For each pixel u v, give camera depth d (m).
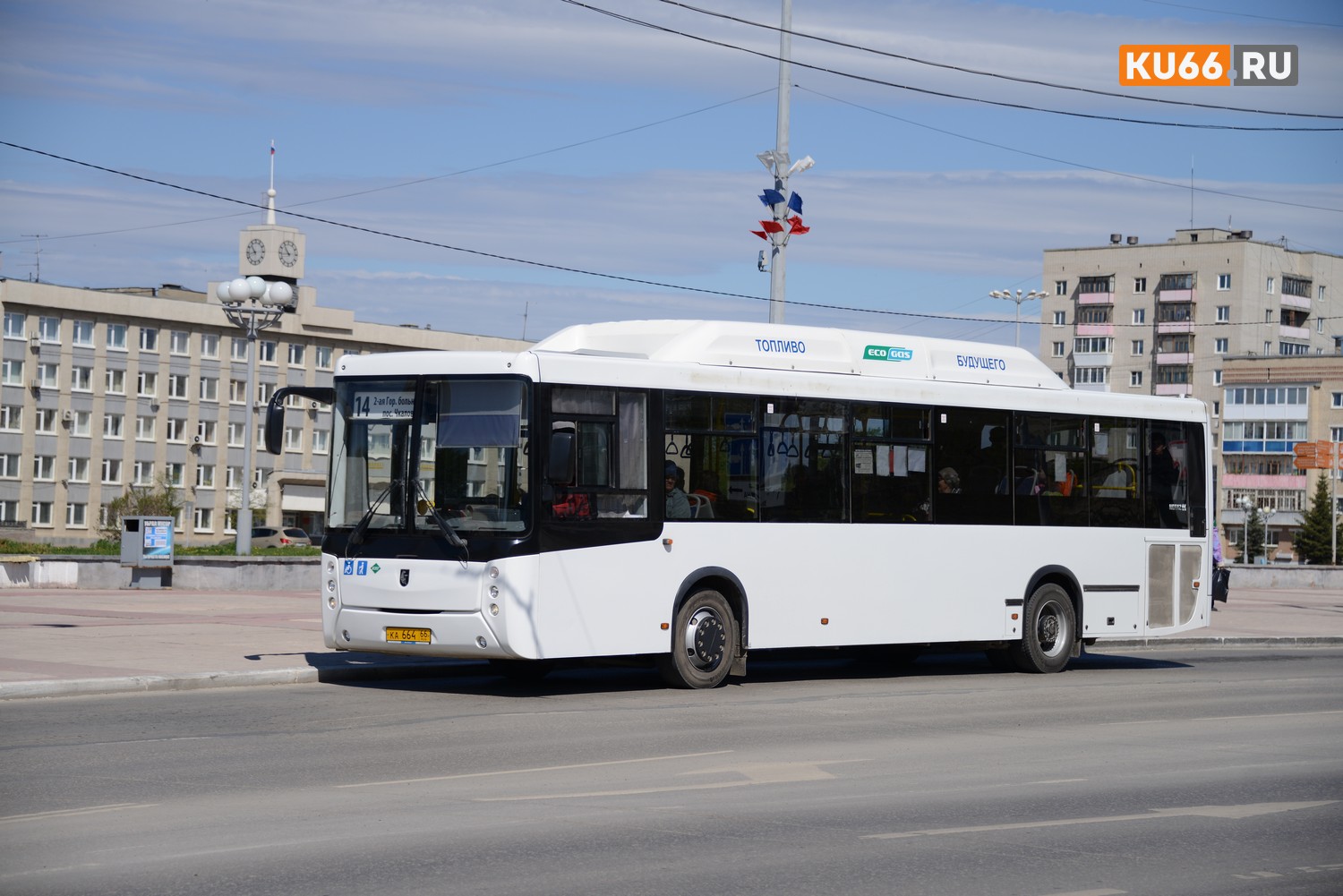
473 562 16.27
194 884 7.77
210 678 16.94
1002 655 22.23
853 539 19.02
